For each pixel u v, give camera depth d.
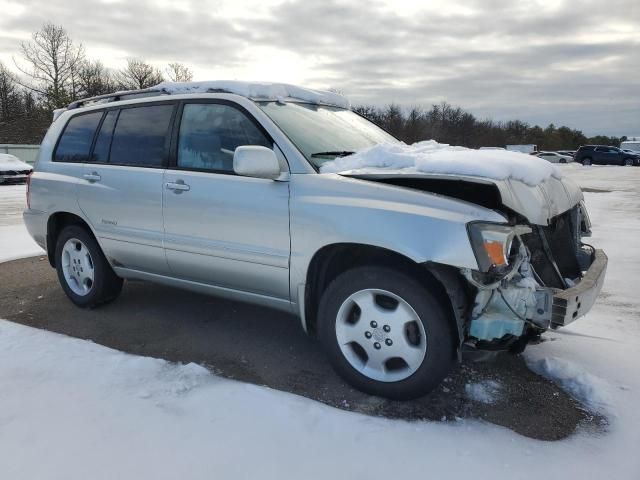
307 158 3.30
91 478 2.30
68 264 4.69
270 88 3.78
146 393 3.02
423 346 2.86
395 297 2.90
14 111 46.56
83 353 3.55
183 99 3.89
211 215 3.53
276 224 3.24
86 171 4.35
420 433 2.66
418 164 3.05
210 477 2.31
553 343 3.84
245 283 3.53
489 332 2.79
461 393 3.11
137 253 4.06
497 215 2.76
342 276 3.07
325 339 3.17
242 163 3.04
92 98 4.67
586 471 2.38
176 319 4.36
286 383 3.24
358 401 3.02
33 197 4.78
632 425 2.77
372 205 2.90
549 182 3.26
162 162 3.89
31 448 2.51
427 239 2.72
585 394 3.10
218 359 3.59
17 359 3.46
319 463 2.42
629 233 8.47
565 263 3.51
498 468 2.40
